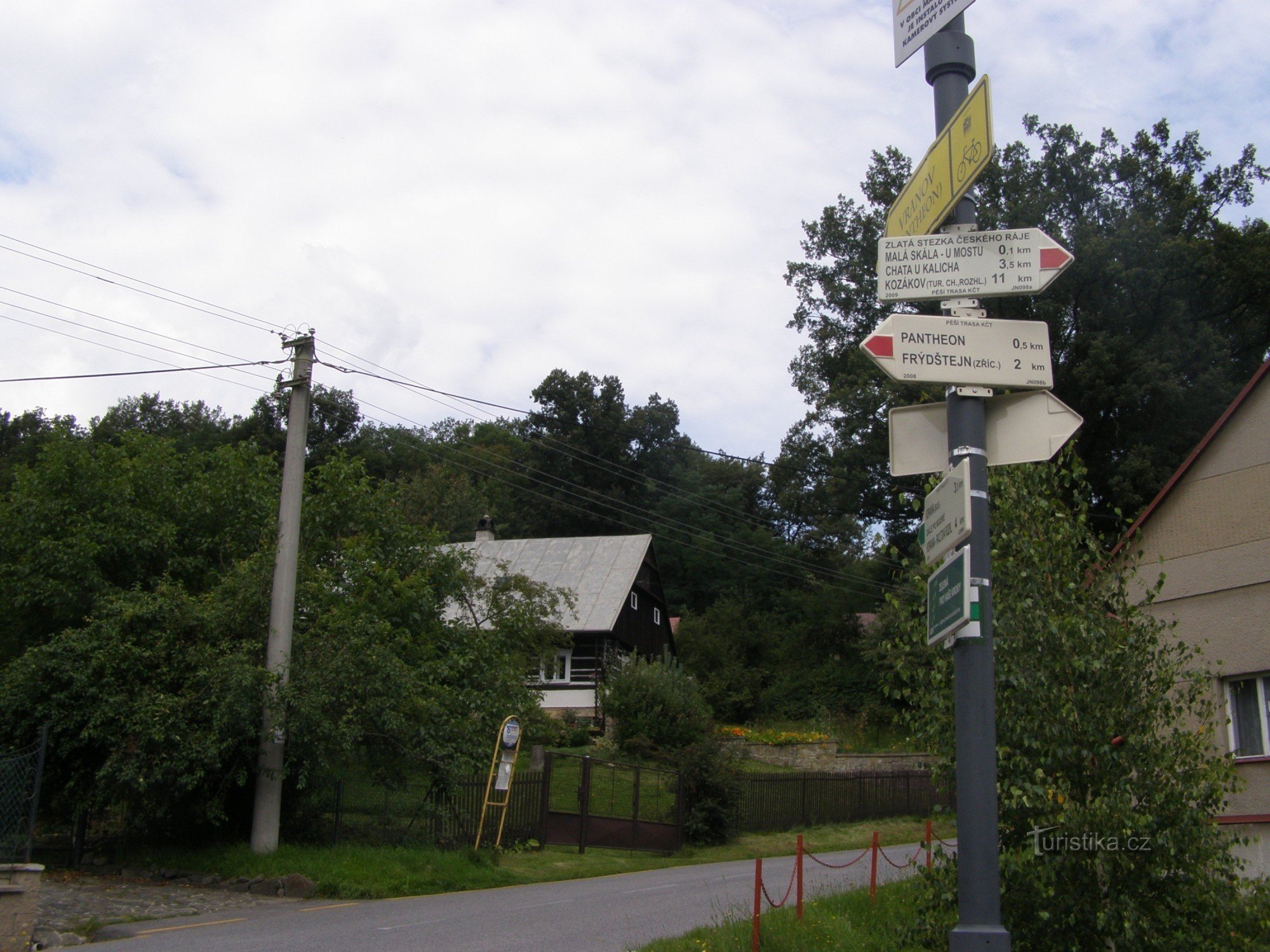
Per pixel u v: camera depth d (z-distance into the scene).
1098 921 6.92
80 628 18.66
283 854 15.82
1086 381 31.72
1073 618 7.42
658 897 14.88
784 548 68.38
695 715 33.69
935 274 5.62
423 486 62.69
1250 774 12.23
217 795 16.09
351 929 11.88
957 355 5.49
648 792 24.88
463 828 18.80
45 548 18.47
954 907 7.70
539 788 20.94
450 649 21.61
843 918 10.50
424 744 17.23
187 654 16.03
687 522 70.38
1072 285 33.12
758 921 9.27
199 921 12.62
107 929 12.04
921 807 32.03
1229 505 12.93
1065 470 8.42
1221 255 33.06
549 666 32.59
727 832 25.17
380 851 16.53
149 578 19.30
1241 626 12.55
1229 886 7.46
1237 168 35.72
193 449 22.25
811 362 39.56
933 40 5.84
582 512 65.94
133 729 15.20
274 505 21.09
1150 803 7.27
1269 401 12.71
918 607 8.16
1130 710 7.51
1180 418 32.38
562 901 14.50
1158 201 34.28
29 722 15.81
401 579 21.92
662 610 50.69
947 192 5.59
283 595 16.62
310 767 16.44
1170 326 32.94
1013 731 7.28
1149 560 13.66
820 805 28.95
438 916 12.98
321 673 16.22
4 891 10.69
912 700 8.16
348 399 69.88
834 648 50.22
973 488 5.37
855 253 39.19
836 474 37.22
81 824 16.92
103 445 20.64
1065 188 35.19
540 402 74.94
